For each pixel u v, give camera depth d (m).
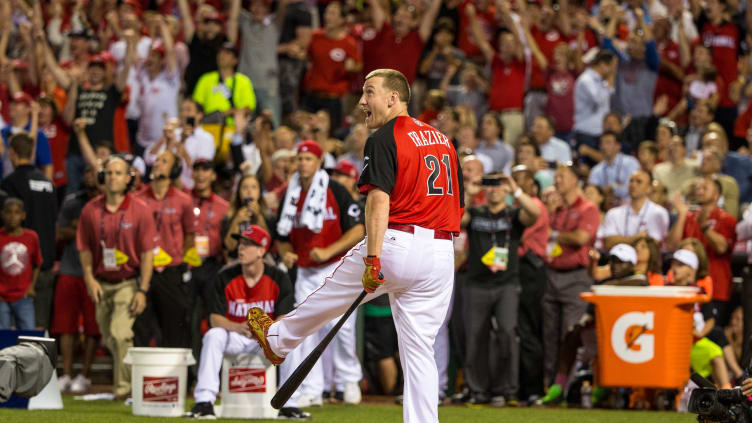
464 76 52.41
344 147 47.47
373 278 18.73
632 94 50.59
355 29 56.47
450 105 53.09
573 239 36.06
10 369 22.78
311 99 53.75
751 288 36.50
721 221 38.44
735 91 51.81
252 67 53.34
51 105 48.22
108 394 35.94
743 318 36.72
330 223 32.97
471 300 35.31
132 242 33.47
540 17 54.41
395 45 53.31
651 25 54.91
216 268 37.09
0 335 29.95
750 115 50.62
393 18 53.97
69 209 39.38
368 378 38.88
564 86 50.47
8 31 56.78
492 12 56.75
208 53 50.97
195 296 37.00
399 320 20.00
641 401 34.44
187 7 53.41
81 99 47.81
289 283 30.62
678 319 32.22
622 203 44.06
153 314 34.91
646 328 32.19
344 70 53.88
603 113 49.50
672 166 44.31
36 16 52.62
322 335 33.41
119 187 33.28
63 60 58.66
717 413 18.30
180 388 29.64
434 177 19.75
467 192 35.62
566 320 36.22
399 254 19.41
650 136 50.72
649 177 39.03
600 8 52.69
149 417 28.91
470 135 44.28
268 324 21.67
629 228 38.97
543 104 51.28
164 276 34.78
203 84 48.72
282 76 54.81
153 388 29.30
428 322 19.89
